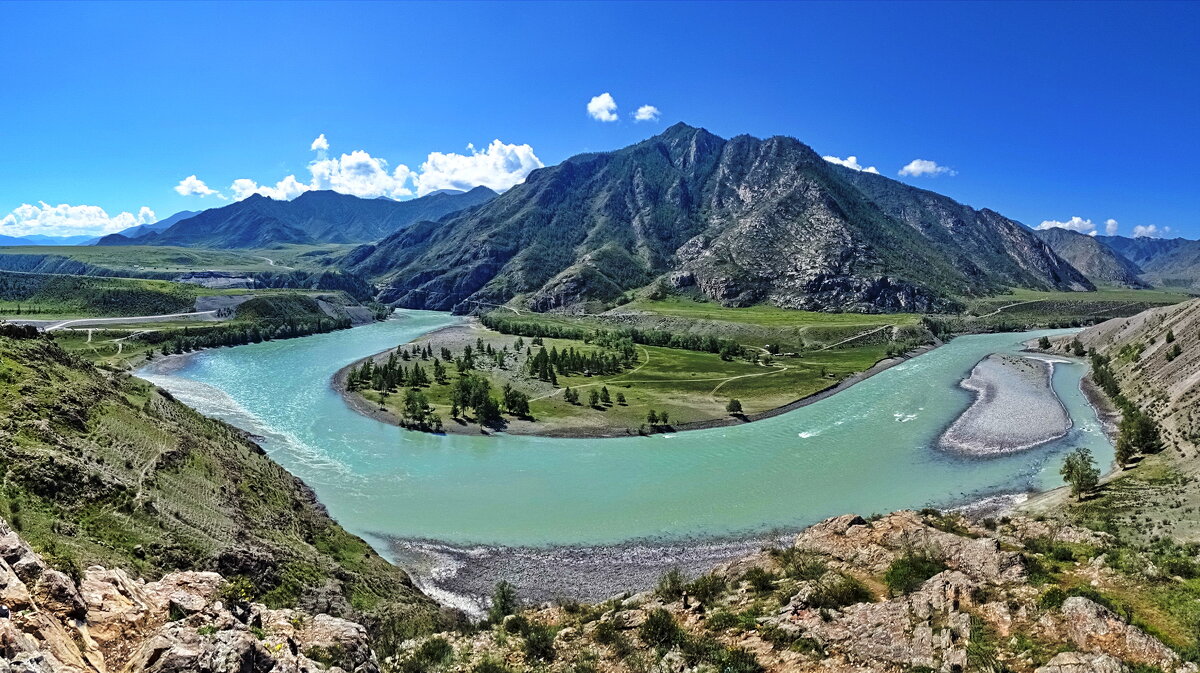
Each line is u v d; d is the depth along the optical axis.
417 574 59.09
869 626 24.02
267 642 20.73
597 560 61.88
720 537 67.06
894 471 87.94
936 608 24.12
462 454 96.56
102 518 39.97
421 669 25.98
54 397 53.66
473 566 60.72
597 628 28.25
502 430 109.88
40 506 37.47
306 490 76.00
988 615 23.05
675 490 80.94
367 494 78.69
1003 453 95.19
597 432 109.62
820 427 112.69
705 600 30.16
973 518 69.88
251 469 68.25
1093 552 28.53
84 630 17.12
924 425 112.62
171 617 19.80
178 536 42.47
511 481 84.19
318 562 50.31
